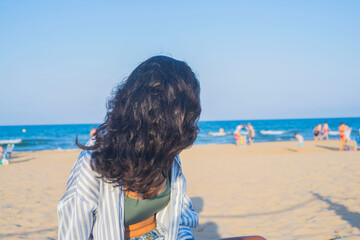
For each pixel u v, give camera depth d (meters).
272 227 4.66
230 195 7.06
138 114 1.06
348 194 6.45
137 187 1.13
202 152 20.92
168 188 1.40
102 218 1.20
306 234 4.20
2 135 55.81
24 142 37.75
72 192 1.17
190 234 1.47
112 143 1.08
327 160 13.44
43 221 5.37
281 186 7.87
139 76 1.12
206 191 7.60
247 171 10.88
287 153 18.73
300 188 7.48
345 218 4.75
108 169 1.09
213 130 65.06
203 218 5.28
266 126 78.56
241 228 4.68
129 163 1.06
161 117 1.06
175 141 1.09
